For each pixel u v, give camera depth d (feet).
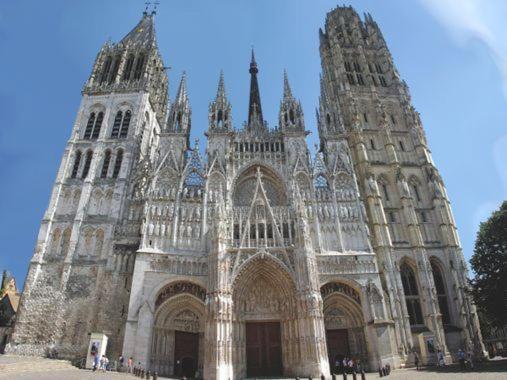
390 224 213.87
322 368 147.64
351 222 195.00
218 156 210.59
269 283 180.96
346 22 313.73
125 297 175.22
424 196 226.99
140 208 200.13
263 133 224.12
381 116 247.70
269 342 172.55
